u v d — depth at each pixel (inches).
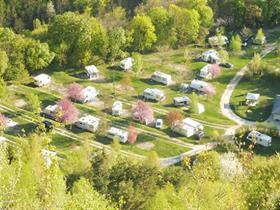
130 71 4293.8
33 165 1264.8
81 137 3321.9
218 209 1240.8
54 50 4264.3
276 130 3496.6
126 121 3567.9
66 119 3376.0
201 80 4244.6
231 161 2016.5
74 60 4291.3
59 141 3238.2
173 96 3964.1
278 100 3841.0
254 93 4089.6
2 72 3838.6
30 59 4045.3
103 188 1999.3
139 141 3363.7
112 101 3811.5
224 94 4082.2
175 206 1578.5
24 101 3676.2
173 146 3339.1
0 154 1058.1
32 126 3334.2
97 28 4421.8
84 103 3754.9
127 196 1963.6
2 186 942.4
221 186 1332.4
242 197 1168.8
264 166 1576.0
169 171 2279.8
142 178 2137.1
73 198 1091.3
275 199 1330.0
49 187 964.0
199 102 3919.8
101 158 2460.6
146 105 3575.3
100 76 4188.0
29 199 993.5
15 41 4050.2
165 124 3565.5
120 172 2170.3
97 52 4389.8
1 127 1753.2
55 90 3887.8
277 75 4286.4
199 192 1104.8
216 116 3750.0
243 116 3764.8
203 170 1295.5
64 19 4343.0
